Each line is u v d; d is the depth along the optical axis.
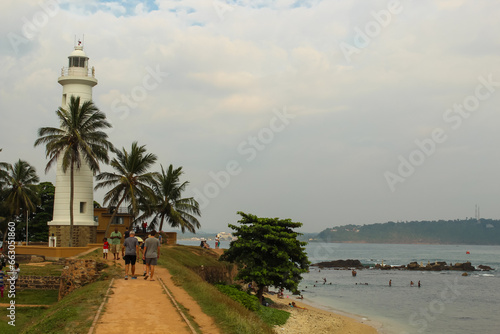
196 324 17.45
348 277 107.12
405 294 75.88
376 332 46.03
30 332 17.50
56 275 37.75
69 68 58.22
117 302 19.98
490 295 74.75
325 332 42.22
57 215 55.94
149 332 15.86
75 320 17.16
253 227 44.53
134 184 57.66
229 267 57.12
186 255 53.44
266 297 57.03
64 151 54.41
